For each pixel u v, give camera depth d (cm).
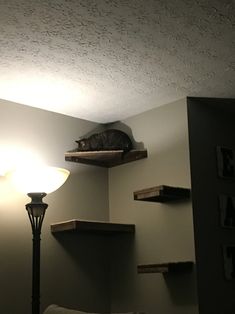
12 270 249
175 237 266
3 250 248
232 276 269
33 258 237
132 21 187
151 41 204
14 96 267
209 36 200
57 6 174
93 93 267
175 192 257
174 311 258
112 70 234
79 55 216
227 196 286
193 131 277
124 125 315
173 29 194
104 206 309
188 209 263
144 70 235
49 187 245
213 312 252
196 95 275
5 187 258
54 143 289
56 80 245
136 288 282
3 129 265
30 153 274
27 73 235
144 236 285
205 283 253
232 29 194
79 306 276
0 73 234
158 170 285
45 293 260
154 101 284
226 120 307
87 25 189
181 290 256
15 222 257
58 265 271
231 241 280
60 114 299
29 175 238
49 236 271
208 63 228
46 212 273
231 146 306
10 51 210
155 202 281
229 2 174
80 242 287
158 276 271
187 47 210
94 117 310
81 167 301
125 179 305
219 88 264
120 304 288
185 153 272
